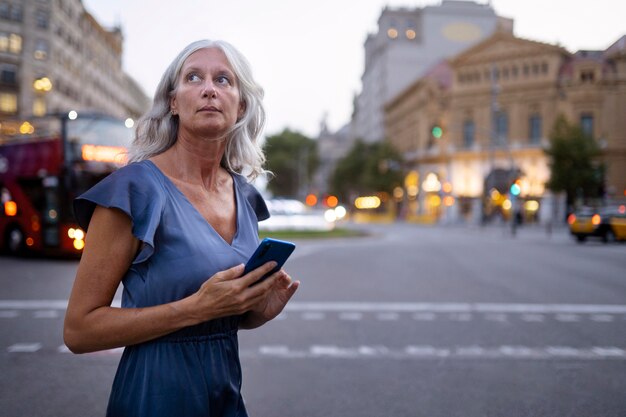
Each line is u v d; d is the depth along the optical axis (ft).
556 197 177.27
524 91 183.83
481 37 273.13
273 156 329.93
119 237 5.08
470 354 19.93
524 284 38.37
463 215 199.62
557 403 14.87
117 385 5.22
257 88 6.29
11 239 57.06
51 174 52.42
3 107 134.92
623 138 151.94
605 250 71.10
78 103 162.61
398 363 18.72
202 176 5.90
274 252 5.01
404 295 33.24
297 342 21.50
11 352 19.71
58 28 146.61
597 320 25.99
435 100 211.20
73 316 4.92
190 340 5.29
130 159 6.01
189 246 5.27
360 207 267.80
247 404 14.64
